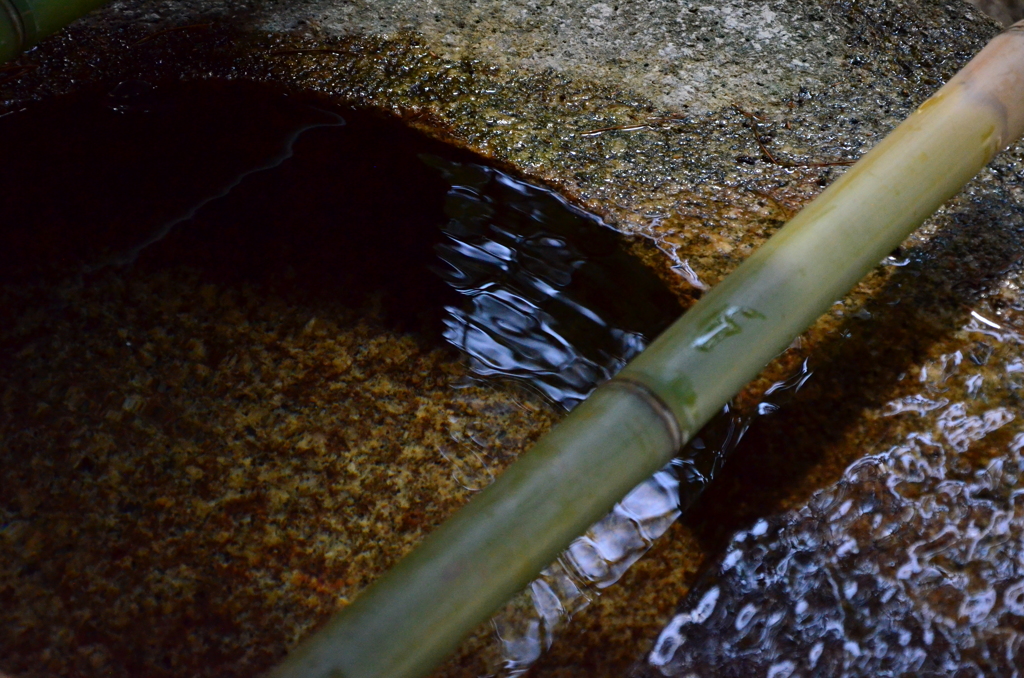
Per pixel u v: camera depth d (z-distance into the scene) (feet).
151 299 5.35
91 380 5.02
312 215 5.69
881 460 4.42
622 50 6.52
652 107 6.11
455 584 2.69
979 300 5.00
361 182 5.88
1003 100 4.04
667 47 6.54
